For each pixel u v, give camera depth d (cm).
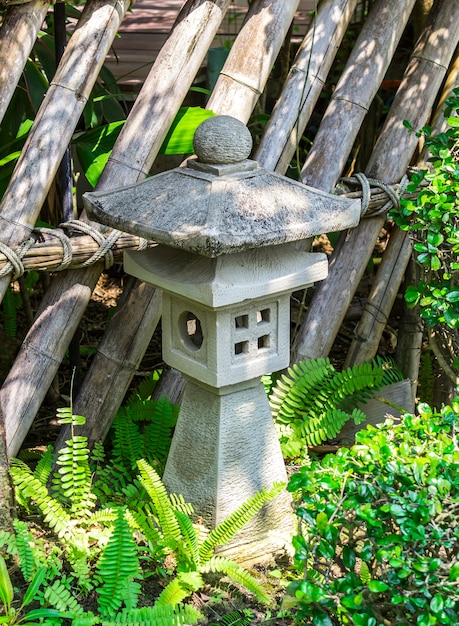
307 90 362
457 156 327
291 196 267
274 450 303
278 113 360
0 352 399
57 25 344
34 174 311
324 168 366
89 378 343
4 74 308
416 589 209
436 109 402
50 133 313
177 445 301
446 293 305
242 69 348
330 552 222
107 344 342
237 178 265
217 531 282
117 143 336
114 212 270
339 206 271
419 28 461
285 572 294
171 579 288
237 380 281
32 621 265
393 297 386
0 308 488
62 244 314
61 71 318
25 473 297
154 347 472
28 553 271
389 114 382
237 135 267
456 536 211
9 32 309
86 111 394
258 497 281
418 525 210
